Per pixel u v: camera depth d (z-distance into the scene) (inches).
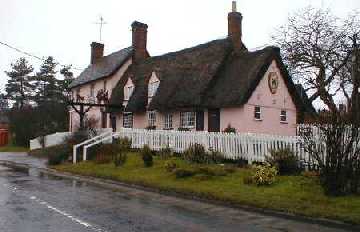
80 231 379.6
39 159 1363.2
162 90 1423.5
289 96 1310.3
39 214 454.3
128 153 1072.8
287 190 564.1
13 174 911.7
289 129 1301.7
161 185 667.4
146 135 1107.3
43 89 3346.5
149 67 1658.5
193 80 1341.0
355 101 528.4
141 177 754.2
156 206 525.3
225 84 1270.9
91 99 1855.3
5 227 390.6
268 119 1246.3
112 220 430.3
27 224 404.5
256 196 544.1
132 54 1809.8
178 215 466.6
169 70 1491.1
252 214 480.4
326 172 519.8
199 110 1312.7
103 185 739.4
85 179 832.3
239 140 843.4
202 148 854.5
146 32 1843.0
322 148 558.6
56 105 2233.0
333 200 498.9
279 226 418.9
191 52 1493.6
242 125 1186.6
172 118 1411.2
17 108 2284.7
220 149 883.4
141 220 433.7
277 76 1273.4
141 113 1566.2
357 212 449.1
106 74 1772.9
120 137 1151.6
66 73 3341.5
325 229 407.8
